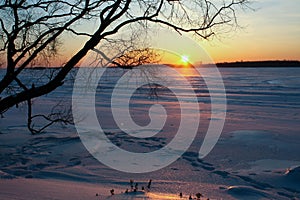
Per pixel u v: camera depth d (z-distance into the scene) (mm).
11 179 8039
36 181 7973
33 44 8109
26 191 6527
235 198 7375
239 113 24812
